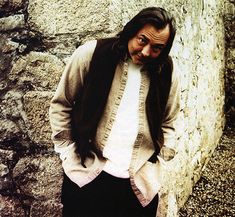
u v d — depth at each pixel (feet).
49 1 7.96
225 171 14.38
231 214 11.59
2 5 8.32
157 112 6.31
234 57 19.11
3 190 8.61
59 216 8.27
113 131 6.18
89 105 6.14
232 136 18.28
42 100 8.18
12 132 8.44
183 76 11.47
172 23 5.79
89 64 6.10
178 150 10.91
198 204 12.05
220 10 17.92
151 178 6.49
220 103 17.84
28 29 8.20
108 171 6.16
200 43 13.91
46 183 8.32
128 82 6.14
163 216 9.47
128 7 8.19
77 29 7.82
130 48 5.95
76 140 6.58
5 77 8.43
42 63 8.17
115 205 6.30
